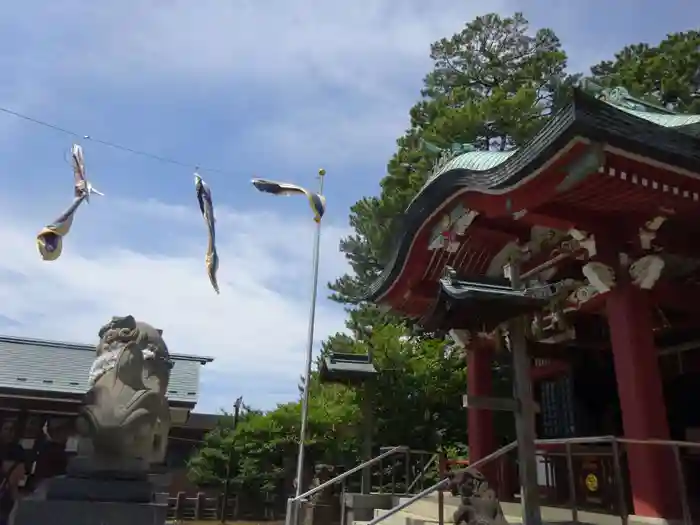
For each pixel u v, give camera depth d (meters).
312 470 20.73
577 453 9.45
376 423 19.05
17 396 15.10
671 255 9.27
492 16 26.33
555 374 14.73
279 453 24.33
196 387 19.98
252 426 25.11
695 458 10.47
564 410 14.30
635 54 25.27
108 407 12.45
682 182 7.98
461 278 7.20
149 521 11.48
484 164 9.73
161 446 12.88
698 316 11.25
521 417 6.58
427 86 26.81
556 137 7.20
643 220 9.10
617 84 22.27
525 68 24.45
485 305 6.66
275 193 15.48
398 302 13.89
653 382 8.64
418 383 19.00
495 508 7.15
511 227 11.67
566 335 12.66
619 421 13.15
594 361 13.59
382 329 20.55
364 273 25.20
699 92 22.27
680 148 7.52
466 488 7.22
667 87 21.28
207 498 25.88
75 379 17.62
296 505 9.77
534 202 8.53
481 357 13.70
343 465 20.89
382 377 18.62
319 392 24.36
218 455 25.75
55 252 11.77
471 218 10.36
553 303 11.08
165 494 13.04
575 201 8.70
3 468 14.32
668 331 12.34
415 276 12.91
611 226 9.42
